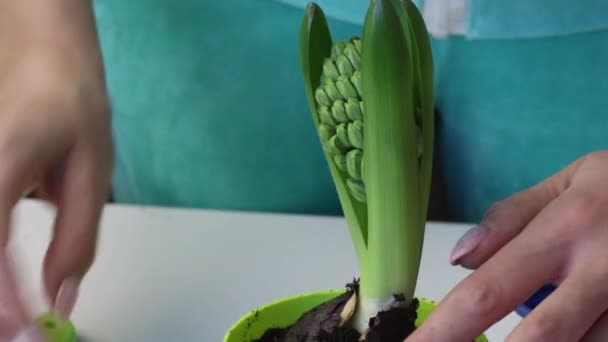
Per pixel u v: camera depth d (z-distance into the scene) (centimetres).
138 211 52
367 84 28
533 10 52
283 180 60
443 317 29
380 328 31
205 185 62
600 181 33
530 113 54
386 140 29
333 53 31
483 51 53
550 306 29
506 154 55
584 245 30
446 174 57
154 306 42
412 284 31
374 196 30
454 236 49
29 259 45
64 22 36
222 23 56
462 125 55
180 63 58
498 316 29
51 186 31
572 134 55
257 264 46
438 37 53
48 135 29
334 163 31
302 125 58
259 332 35
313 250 48
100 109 32
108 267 45
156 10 57
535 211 34
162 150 61
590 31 52
